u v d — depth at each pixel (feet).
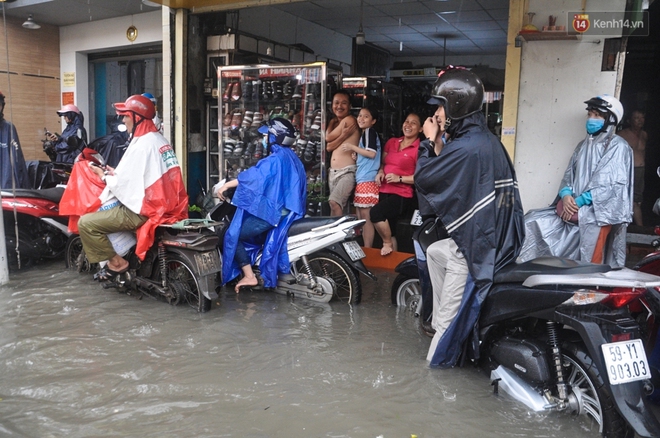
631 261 19.01
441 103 10.99
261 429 9.19
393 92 27.17
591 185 14.57
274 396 10.30
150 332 13.33
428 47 41.11
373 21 32.04
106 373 11.13
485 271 10.48
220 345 12.63
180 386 10.62
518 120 17.17
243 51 24.47
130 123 14.97
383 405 10.03
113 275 15.75
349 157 20.65
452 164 10.52
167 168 15.03
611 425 8.83
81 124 23.38
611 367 8.52
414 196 19.62
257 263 16.06
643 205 22.67
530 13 16.43
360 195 20.27
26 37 28.89
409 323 14.25
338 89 22.62
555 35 15.99
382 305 15.72
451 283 11.07
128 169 14.34
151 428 9.17
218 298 16.11
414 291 15.29
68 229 16.81
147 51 28.50
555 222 15.34
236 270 15.98
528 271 10.00
